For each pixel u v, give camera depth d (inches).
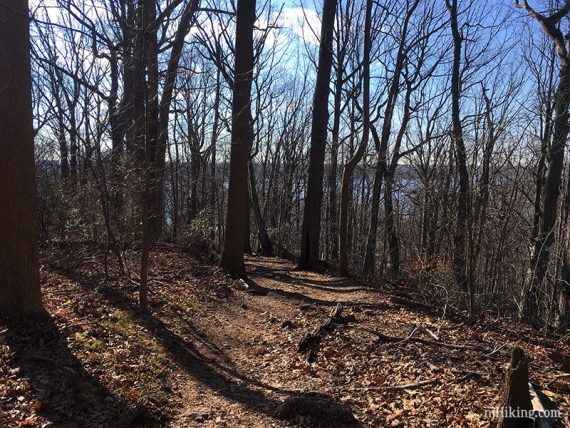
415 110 885.8
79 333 245.0
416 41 853.8
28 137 236.5
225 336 324.2
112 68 475.5
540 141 636.7
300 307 394.9
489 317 418.6
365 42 565.0
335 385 247.4
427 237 641.6
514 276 709.3
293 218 1515.7
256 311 389.7
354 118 958.4
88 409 189.2
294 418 202.4
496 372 252.2
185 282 422.6
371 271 772.0
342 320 346.6
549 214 628.1
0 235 233.5
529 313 544.4
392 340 303.1
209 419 204.2
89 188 451.2
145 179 308.3
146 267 313.0
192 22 400.8
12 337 219.9
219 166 1253.7
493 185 426.0
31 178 239.1
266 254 850.1
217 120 944.9
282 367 275.4
